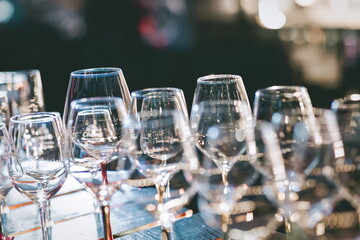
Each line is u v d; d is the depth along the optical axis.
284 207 1.03
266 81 4.63
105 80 1.05
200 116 1.04
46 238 0.92
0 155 0.94
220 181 1.20
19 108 1.34
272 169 1.03
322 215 1.06
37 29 4.75
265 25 5.16
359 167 0.97
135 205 1.21
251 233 1.06
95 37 4.88
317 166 1.08
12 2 4.67
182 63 4.94
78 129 1.00
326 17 4.93
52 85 4.38
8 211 1.22
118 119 1.02
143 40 4.90
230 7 5.20
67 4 4.79
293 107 1.01
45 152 0.89
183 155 1.03
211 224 1.09
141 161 1.00
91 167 0.99
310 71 4.49
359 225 1.03
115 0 4.83
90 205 1.23
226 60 4.97
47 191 0.90
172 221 1.11
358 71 4.34
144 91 1.01
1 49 4.66
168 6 4.91
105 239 1.01
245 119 1.02
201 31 5.06
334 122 1.00
